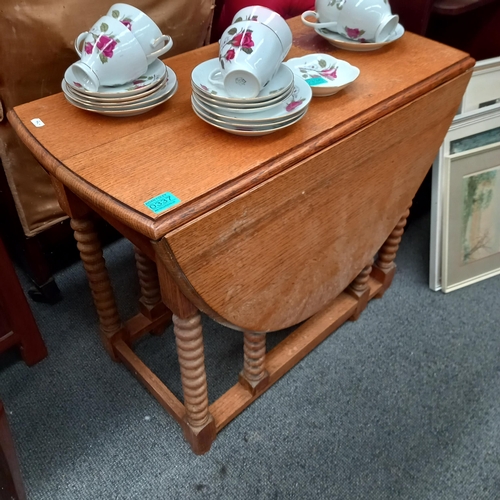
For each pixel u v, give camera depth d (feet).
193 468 3.29
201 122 2.49
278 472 3.28
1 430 2.42
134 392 3.72
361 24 2.97
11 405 3.62
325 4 3.06
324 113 2.56
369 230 3.23
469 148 4.16
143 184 2.10
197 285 2.20
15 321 3.55
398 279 4.67
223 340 4.10
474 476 3.28
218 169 2.18
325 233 2.82
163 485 3.20
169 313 4.04
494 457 3.38
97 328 4.18
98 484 3.19
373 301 4.46
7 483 2.67
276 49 2.32
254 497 3.16
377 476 3.27
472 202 4.31
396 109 2.72
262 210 2.28
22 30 3.04
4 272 3.30
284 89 2.36
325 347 4.06
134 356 3.70
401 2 3.67
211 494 3.17
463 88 3.19
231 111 2.33
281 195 2.33
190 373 2.81
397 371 3.90
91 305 4.39
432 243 4.35
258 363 3.32
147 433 3.47
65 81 2.62
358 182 2.80
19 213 3.75
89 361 3.93
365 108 2.60
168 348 4.05
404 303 4.44
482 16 4.33
